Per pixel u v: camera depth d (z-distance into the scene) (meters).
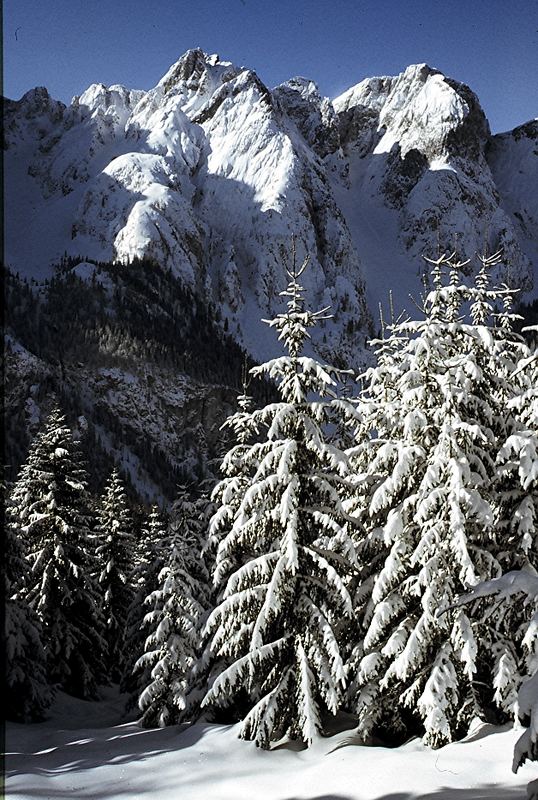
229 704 19.88
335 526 16.62
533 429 18.03
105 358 196.50
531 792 7.75
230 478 18.73
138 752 17.81
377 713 17.09
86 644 35.59
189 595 26.22
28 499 34.38
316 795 13.60
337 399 17.20
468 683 16.69
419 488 16.97
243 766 15.59
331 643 16.19
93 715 33.09
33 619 29.52
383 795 13.16
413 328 18.00
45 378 173.88
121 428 181.88
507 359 18.92
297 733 17.17
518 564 16.83
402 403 18.02
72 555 35.25
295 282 17.66
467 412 17.67
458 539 15.81
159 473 168.62
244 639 17.47
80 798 14.26
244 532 17.09
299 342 17.58
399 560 17.00
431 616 15.98
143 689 26.02
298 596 17.09
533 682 7.69
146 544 48.00
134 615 33.31
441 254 19.36
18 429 151.88
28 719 28.14
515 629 16.80
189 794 14.39
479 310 19.42
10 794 14.13
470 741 15.62
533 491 17.38
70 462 34.84
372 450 19.19
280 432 17.64
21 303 198.00
